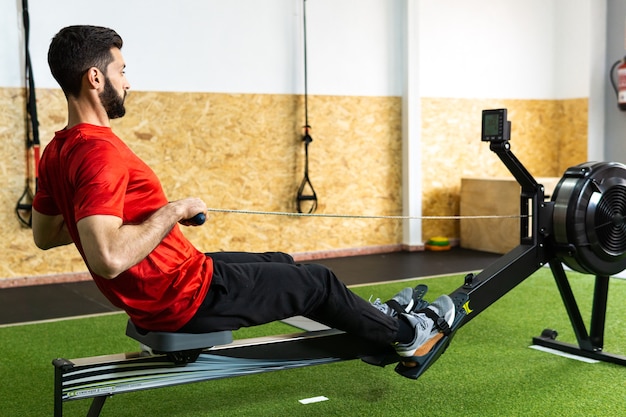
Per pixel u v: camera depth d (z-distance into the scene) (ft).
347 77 21.79
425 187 23.30
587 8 24.48
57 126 18.17
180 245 6.83
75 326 13.74
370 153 22.38
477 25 23.90
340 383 10.20
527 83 25.12
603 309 11.06
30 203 17.97
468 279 9.64
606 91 25.07
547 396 9.44
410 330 8.22
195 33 19.48
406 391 9.78
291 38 20.83
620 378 10.13
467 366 10.79
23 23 17.48
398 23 22.52
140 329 7.16
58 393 6.98
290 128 20.99
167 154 19.39
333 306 7.54
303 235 21.43
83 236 5.89
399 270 19.43
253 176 20.58
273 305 7.22
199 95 19.66
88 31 6.50
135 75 18.84
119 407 9.37
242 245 20.56
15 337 12.96
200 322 6.91
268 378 10.48
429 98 23.16
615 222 10.39
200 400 9.61
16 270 17.93
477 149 24.22
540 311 14.15
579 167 10.49
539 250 10.40
